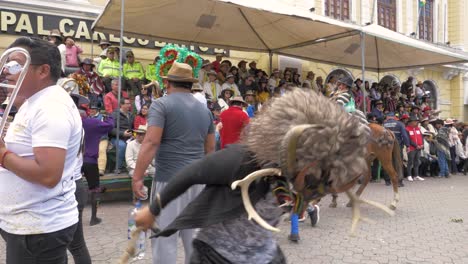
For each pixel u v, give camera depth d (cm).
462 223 625
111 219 607
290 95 150
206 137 335
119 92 734
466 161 1399
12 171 187
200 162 157
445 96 2009
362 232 559
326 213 662
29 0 955
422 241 524
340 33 1008
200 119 314
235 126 643
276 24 1037
